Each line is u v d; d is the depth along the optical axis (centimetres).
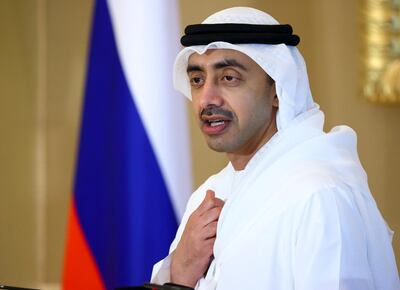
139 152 844
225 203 522
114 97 852
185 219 594
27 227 1159
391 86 930
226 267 494
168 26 859
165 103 848
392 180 967
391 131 968
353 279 454
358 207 480
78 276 850
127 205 842
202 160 1059
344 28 986
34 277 1156
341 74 987
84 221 850
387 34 931
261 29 509
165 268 547
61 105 1153
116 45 854
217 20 530
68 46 1153
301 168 494
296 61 524
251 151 531
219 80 511
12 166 1163
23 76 1162
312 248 458
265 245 481
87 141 855
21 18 1163
